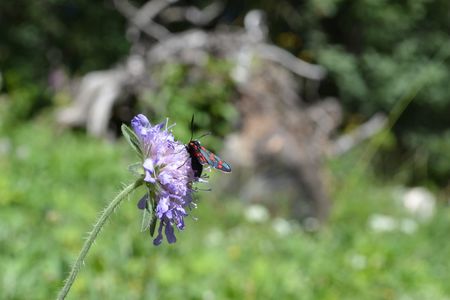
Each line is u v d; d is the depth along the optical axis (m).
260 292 7.31
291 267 8.10
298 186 11.48
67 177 10.10
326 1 18.98
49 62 19.11
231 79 11.97
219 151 11.41
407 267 9.18
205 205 10.59
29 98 15.08
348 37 19.95
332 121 15.27
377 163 17.41
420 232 12.54
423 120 19.52
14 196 8.20
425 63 19.48
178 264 7.37
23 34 19.00
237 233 9.91
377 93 19.33
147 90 12.76
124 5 16.66
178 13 16.88
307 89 18.56
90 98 13.23
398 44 19.50
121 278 6.73
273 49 13.29
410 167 18.56
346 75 19.17
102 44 19.03
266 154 11.45
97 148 11.52
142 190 8.38
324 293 7.68
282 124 11.77
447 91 19.27
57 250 6.84
